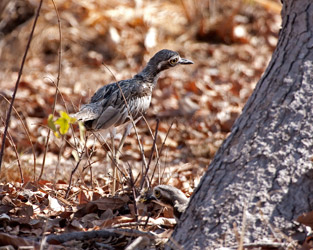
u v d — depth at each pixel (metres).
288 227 6.53
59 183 11.28
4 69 21.69
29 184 10.23
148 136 16.23
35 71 21.58
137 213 8.39
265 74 7.46
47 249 7.09
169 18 25.12
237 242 6.41
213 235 6.55
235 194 6.70
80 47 23.31
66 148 14.94
